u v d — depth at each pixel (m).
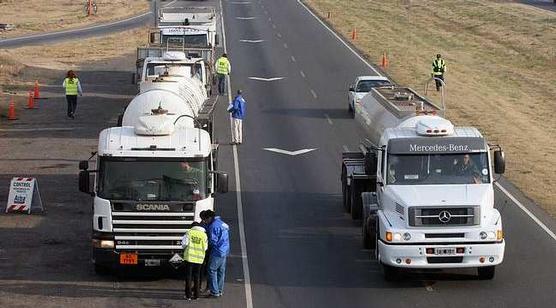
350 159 41.66
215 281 30.03
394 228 30.81
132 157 31.44
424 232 30.62
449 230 30.67
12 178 45.41
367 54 95.81
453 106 70.25
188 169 31.56
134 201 31.11
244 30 111.44
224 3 138.75
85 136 58.34
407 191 31.67
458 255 30.66
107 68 90.50
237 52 95.44
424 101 40.06
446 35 115.38
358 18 126.12
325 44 102.06
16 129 60.78
